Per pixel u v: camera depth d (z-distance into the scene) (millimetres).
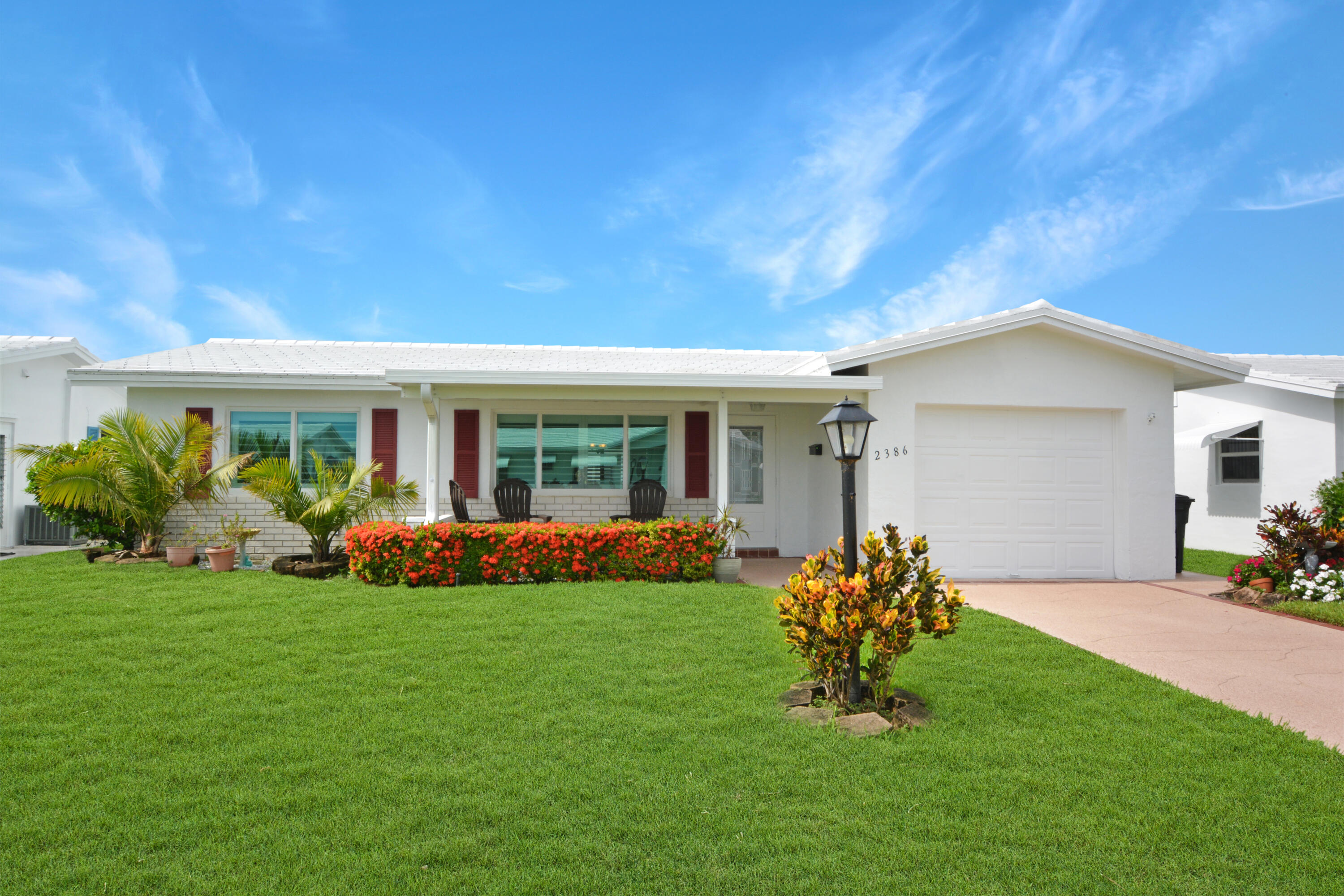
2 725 4516
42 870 3047
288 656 5941
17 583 9016
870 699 5051
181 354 13195
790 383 9844
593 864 3133
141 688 5203
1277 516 9094
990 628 7184
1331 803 3719
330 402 12305
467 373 9539
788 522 13164
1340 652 6598
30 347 14133
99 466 10359
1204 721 4824
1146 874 3107
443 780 3855
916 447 10586
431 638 6480
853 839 3344
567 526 9586
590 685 5328
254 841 3275
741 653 6121
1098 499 10805
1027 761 4184
